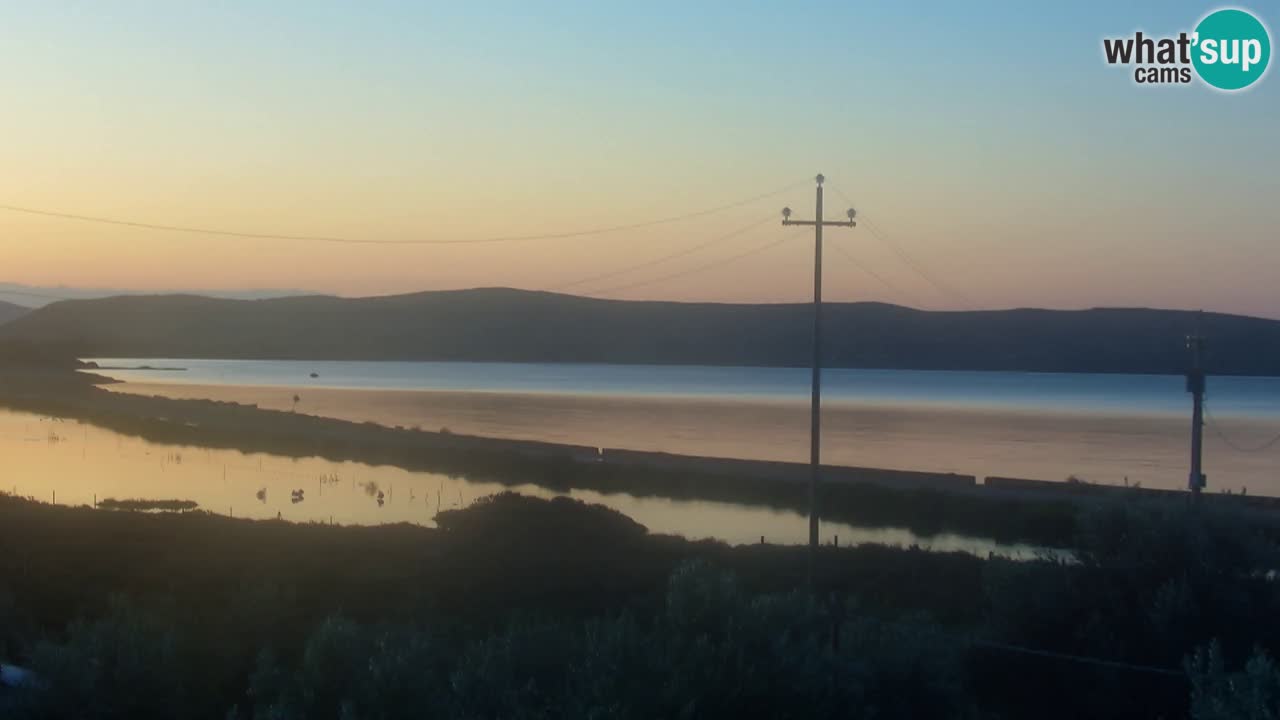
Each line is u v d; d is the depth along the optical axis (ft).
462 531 152.76
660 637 38.27
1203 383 113.09
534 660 42.24
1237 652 54.24
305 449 316.81
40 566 110.63
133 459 284.82
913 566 119.65
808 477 225.35
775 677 36.83
